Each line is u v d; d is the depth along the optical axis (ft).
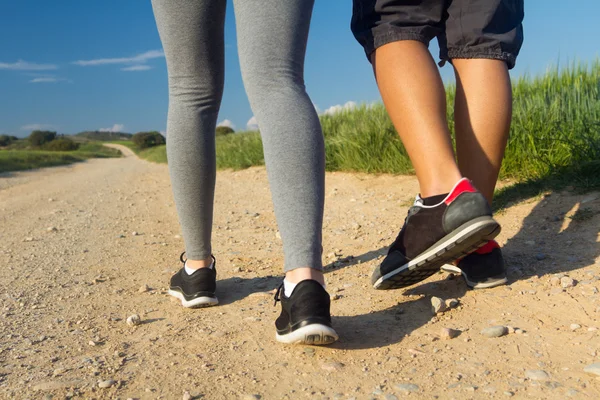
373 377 3.79
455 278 5.68
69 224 14.29
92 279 7.85
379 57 5.04
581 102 11.36
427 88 4.80
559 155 9.70
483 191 5.43
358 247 8.20
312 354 4.23
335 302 5.56
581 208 7.38
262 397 3.63
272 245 9.28
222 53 5.22
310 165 4.16
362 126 17.80
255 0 4.15
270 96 4.19
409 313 4.97
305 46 4.33
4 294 7.11
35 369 4.37
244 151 30.01
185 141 5.33
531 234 6.86
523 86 16.14
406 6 5.01
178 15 4.87
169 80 5.32
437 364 3.90
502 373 3.67
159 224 13.33
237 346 4.59
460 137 5.46
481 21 5.13
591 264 5.54
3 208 19.48
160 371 4.17
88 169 61.46
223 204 15.79
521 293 5.05
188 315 5.66
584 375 3.53
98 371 4.22
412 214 4.80
